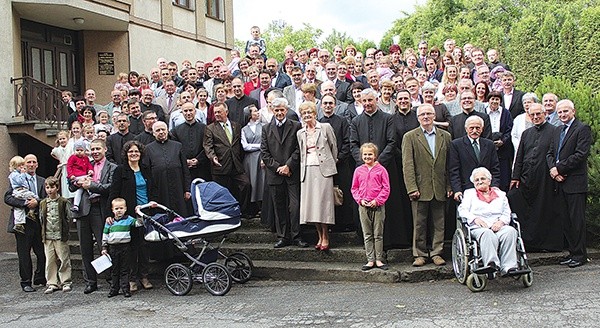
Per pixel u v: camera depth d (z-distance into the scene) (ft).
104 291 29.43
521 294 23.63
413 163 28.04
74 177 28.84
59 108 50.24
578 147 27.96
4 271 36.37
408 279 27.12
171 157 29.99
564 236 29.66
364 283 27.50
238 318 23.06
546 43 68.44
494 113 31.35
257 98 37.09
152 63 65.05
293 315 22.93
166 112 39.68
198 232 27.12
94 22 57.16
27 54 55.01
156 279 30.94
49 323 24.17
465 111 29.73
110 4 55.52
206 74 47.47
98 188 28.53
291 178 30.42
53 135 46.96
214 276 26.96
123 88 42.80
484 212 25.11
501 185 31.12
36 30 56.18
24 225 30.32
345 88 36.96
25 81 49.14
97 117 40.88
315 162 29.22
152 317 24.04
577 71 64.03
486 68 35.76
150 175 29.73
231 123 33.50
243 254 29.12
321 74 42.80
